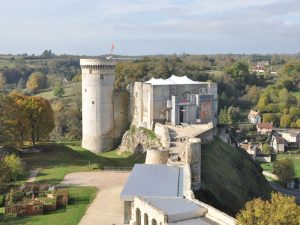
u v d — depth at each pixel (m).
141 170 60.00
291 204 37.75
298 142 187.00
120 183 65.31
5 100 88.75
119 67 155.75
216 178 71.38
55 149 91.50
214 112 102.88
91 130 106.19
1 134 85.00
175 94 100.81
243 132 194.38
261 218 37.94
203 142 88.94
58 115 154.75
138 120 107.00
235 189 73.75
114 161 94.06
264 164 155.12
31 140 97.94
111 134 108.50
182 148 79.06
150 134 97.81
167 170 60.12
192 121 100.00
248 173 92.94
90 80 104.62
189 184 53.69
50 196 56.78
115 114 111.69
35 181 66.25
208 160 77.62
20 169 68.12
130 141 103.31
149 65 166.12
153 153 66.25
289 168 125.50
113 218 50.78
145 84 102.00
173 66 191.25
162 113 100.31
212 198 62.12
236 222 40.12
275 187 121.00
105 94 105.69
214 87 103.31
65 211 52.97
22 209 52.00
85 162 82.75
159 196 49.88
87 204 55.56
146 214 47.00
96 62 103.38
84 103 106.69
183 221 44.28
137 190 51.72
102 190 61.56
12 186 62.28
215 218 44.84
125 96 111.81
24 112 91.69
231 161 88.44
